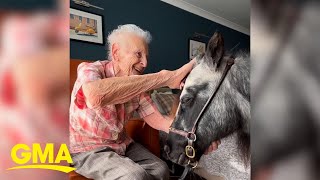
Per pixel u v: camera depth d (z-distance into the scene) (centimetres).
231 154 80
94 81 102
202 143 89
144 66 127
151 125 124
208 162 88
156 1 216
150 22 214
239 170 77
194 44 183
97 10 191
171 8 207
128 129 139
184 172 96
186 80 94
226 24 145
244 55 75
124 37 124
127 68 122
